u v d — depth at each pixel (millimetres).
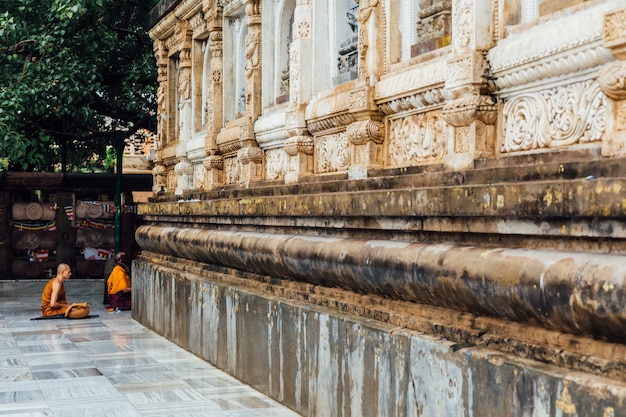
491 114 5641
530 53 5113
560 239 4477
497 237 5012
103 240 18203
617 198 3912
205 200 11391
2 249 17844
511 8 5633
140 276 13672
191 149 13016
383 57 7234
